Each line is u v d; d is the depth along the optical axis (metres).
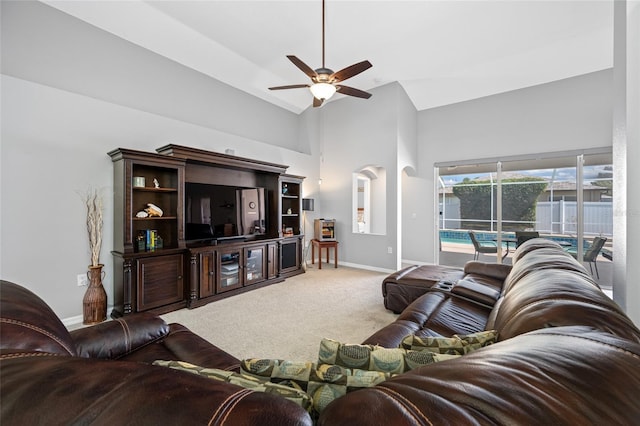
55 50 3.08
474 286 2.42
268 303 3.56
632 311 1.74
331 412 0.52
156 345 1.55
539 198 4.75
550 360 0.52
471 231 5.55
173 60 4.09
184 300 3.40
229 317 3.10
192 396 0.46
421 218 5.92
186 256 3.43
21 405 0.43
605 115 4.13
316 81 2.77
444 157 5.60
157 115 3.64
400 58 4.26
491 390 0.46
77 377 0.48
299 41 3.88
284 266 4.83
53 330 0.81
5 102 2.56
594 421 0.41
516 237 4.99
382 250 5.40
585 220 4.34
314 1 3.13
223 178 4.36
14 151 2.61
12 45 2.83
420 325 1.87
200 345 1.52
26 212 2.68
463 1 3.11
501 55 4.12
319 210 6.30
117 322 1.53
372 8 3.22
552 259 1.68
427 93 5.39
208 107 4.57
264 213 4.85
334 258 5.95
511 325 1.03
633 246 1.76
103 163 3.15
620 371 0.49
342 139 5.94
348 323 2.95
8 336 0.67
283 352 2.36
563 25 3.45
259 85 5.03
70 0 3.05
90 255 3.05
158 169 3.61
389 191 5.29
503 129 4.96
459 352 1.01
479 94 5.12
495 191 5.23
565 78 4.41
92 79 3.34
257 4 3.20
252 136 5.28
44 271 2.78
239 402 0.47
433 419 0.42
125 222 3.01
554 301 0.98
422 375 0.55
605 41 3.64
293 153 5.73
